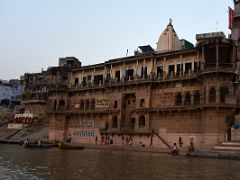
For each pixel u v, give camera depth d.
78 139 68.31
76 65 90.00
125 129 59.28
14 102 112.12
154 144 54.81
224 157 38.25
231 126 46.12
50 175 19.30
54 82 74.44
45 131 75.94
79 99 70.56
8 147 52.12
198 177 19.86
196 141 50.78
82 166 24.91
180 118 53.50
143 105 58.56
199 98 52.31
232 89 48.78
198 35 57.72
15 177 18.22
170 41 64.44
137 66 61.53
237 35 53.00
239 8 54.25
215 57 49.09
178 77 54.59
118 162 29.41
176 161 32.09
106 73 66.69
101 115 65.19
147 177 19.47
